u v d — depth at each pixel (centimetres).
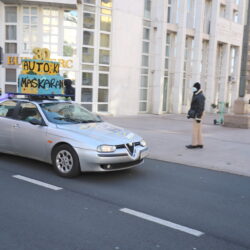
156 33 2183
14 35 1772
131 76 2061
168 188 610
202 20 2373
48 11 1772
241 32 2858
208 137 1242
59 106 739
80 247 369
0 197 521
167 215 476
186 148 998
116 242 384
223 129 1520
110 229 418
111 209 488
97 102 1933
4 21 1759
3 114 756
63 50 1808
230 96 2945
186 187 623
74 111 749
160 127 1494
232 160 860
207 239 404
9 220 435
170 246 380
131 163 642
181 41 2262
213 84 2647
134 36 2044
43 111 695
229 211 505
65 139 627
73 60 1797
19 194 538
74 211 474
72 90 1178
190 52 2453
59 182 610
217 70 2811
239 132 1424
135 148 646
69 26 1802
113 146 607
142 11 2069
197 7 2361
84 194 551
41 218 445
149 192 580
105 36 1931
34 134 676
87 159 602
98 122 738
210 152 954
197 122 986
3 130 735
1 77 1770
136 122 1670
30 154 696
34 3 1709
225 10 2770
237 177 716
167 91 2373
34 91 784
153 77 2233
